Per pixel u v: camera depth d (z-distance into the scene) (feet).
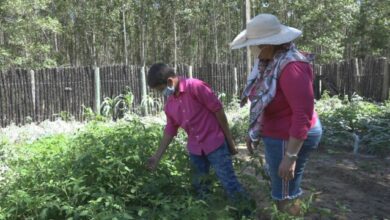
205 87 12.80
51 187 12.69
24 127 31.71
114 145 14.40
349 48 104.27
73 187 12.26
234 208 11.61
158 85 12.84
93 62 112.98
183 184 13.79
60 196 12.54
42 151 19.33
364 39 96.37
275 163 10.53
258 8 97.30
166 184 13.62
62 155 15.29
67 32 108.17
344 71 49.55
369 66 48.34
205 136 12.96
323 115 29.94
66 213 11.74
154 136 15.88
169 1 111.45
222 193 13.23
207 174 13.64
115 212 11.25
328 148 23.86
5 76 33.40
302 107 9.35
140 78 39.37
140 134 16.01
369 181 17.44
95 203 11.29
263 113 10.44
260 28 9.84
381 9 89.61
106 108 36.01
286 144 10.21
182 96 12.90
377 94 47.91
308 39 81.46
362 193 16.07
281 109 10.15
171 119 13.50
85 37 112.57
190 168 13.94
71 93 36.40
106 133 19.93
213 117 13.06
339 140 24.72
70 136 24.68
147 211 11.76
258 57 10.30
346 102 42.04
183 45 127.03
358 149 23.58
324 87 49.93
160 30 122.42
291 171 9.68
